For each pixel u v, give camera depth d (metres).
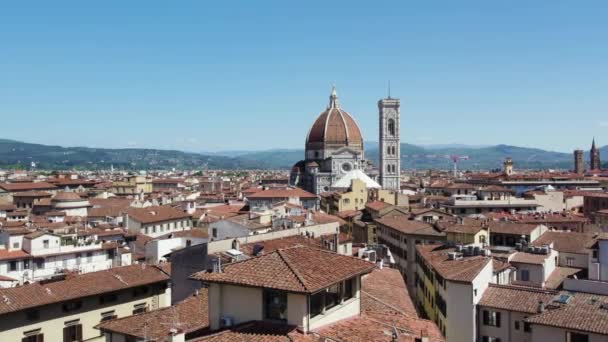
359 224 183.88
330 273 45.22
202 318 54.94
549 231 128.00
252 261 46.81
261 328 41.97
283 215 150.25
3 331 64.12
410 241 136.50
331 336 42.12
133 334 52.91
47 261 118.19
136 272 80.56
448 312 86.56
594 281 85.81
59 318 69.44
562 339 69.81
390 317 50.78
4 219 187.75
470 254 101.69
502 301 83.75
